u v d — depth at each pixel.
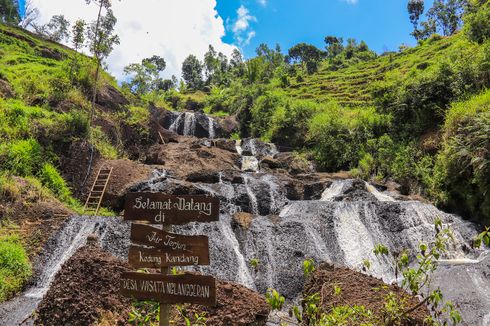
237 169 16.92
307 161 19.47
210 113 37.22
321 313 4.18
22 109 13.80
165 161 16.61
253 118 28.02
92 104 18.23
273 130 23.14
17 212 10.01
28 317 6.31
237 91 37.62
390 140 17.20
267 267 9.54
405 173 15.22
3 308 7.26
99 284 5.66
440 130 14.95
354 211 11.55
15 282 8.01
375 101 19.53
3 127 12.73
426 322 4.38
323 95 33.34
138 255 4.02
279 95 27.50
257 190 13.59
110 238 9.52
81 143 14.23
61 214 10.24
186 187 12.91
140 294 3.98
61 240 9.47
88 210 12.25
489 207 11.45
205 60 69.00
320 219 11.23
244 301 5.40
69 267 5.88
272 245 10.12
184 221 4.01
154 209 4.07
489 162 11.26
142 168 15.04
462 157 12.34
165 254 3.97
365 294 5.22
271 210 13.08
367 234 10.99
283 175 16.14
